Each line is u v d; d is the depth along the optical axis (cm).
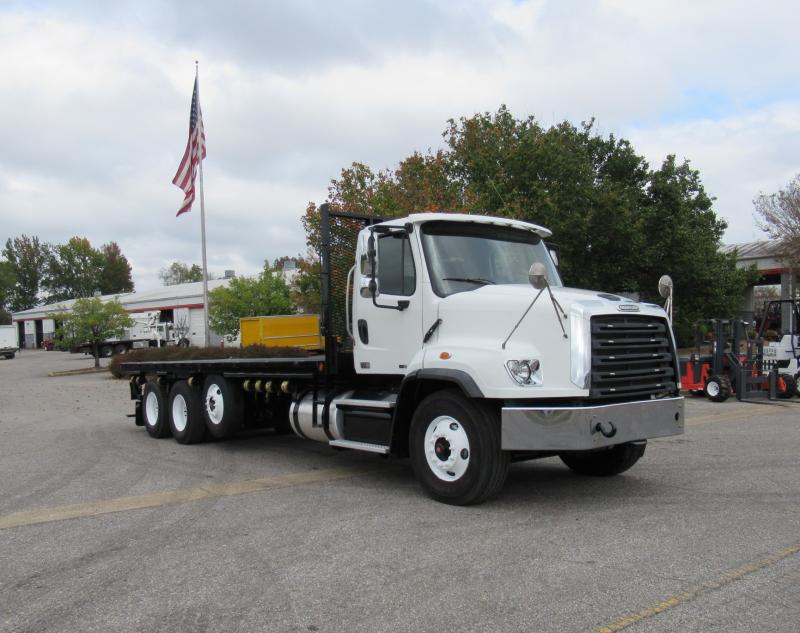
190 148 2592
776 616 388
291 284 2869
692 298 2714
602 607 404
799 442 988
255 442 1086
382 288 728
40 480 816
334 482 767
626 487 710
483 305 641
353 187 2112
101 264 10975
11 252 10719
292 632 381
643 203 2569
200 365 1030
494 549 512
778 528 553
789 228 2911
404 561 491
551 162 2159
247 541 550
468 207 1883
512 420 593
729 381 1570
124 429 1307
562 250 2208
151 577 474
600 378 593
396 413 692
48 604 431
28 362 4812
